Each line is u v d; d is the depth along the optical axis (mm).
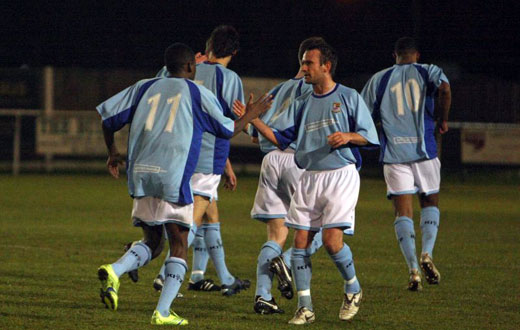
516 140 92438
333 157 21406
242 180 87312
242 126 20906
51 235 40531
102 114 20500
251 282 28438
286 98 25359
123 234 41406
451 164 93562
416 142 28500
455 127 93125
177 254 20750
